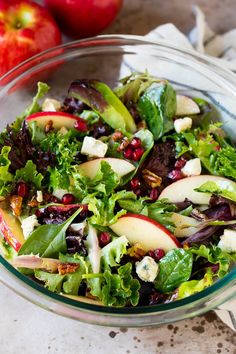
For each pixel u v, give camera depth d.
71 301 0.68
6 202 0.75
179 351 0.78
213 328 0.79
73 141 0.78
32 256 0.70
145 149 0.78
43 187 0.76
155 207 0.74
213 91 0.83
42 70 0.83
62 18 0.93
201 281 0.70
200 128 0.82
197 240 0.73
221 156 0.76
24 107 0.84
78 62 0.92
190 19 0.98
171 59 0.84
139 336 0.79
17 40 0.86
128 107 0.81
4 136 0.76
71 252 0.71
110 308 0.69
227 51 0.92
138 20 0.98
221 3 0.99
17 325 0.79
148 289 0.71
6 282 0.71
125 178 0.76
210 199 0.75
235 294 0.72
